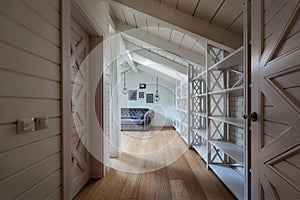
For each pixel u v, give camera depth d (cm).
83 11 214
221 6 213
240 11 209
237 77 293
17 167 102
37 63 119
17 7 102
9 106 96
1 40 92
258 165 129
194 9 236
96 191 238
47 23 131
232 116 310
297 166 89
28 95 111
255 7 133
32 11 115
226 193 230
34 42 117
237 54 222
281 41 101
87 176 269
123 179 275
